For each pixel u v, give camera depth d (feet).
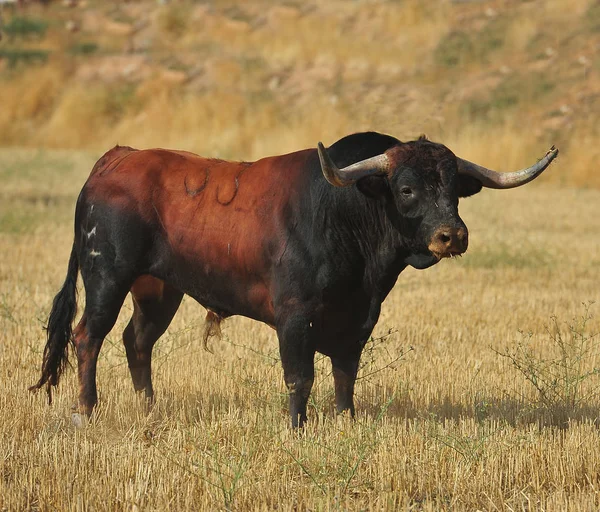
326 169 76.33
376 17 522.47
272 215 84.89
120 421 90.53
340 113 396.57
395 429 85.15
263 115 422.82
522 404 97.45
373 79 451.53
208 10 568.00
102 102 481.05
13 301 136.87
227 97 448.65
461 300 151.12
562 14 475.31
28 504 70.79
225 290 88.58
